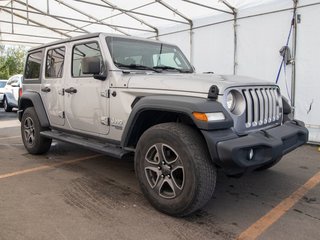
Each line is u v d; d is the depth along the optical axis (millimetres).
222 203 3670
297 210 3508
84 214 3295
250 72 8453
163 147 3250
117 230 2975
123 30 12516
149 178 3420
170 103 3168
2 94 14148
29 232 2908
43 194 3828
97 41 4230
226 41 8984
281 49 7633
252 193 3992
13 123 10195
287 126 3855
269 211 3473
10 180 4324
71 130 4766
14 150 6121
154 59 4578
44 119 5270
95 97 4188
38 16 12445
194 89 3213
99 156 5676
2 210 3361
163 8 9734
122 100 3803
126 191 3971
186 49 10195
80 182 4285
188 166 3029
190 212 3145
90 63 3885
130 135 3668
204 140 3119
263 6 8016
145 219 3203
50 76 5191
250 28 8367
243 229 3057
